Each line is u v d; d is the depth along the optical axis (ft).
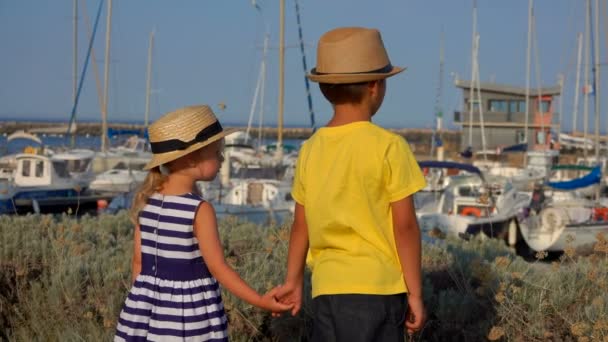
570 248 16.46
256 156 131.13
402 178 10.52
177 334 11.27
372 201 10.60
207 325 11.48
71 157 102.89
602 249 16.42
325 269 10.69
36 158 92.89
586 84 126.21
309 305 15.03
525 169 121.60
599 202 71.51
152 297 11.42
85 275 18.17
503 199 69.21
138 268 11.98
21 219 24.61
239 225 25.67
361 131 10.82
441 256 18.53
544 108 173.58
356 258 10.56
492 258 20.17
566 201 70.03
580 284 15.38
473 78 160.66
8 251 19.24
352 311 10.34
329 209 10.70
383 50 11.33
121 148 136.15
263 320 15.96
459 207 69.36
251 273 17.10
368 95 11.12
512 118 174.40
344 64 10.95
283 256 18.63
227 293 15.30
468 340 14.65
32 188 89.15
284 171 104.01
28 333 17.54
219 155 12.19
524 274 15.24
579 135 232.12
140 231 11.81
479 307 15.31
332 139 11.01
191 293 11.41
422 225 51.52
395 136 10.83
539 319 14.37
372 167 10.57
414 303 10.66
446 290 16.03
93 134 304.71
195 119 11.71
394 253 10.76
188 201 11.47
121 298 16.53
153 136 11.68
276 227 23.09
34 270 19.35
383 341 10.39
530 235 60.29
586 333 13.70
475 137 177.68
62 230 22.11
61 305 17.43
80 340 15.74
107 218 27.30
